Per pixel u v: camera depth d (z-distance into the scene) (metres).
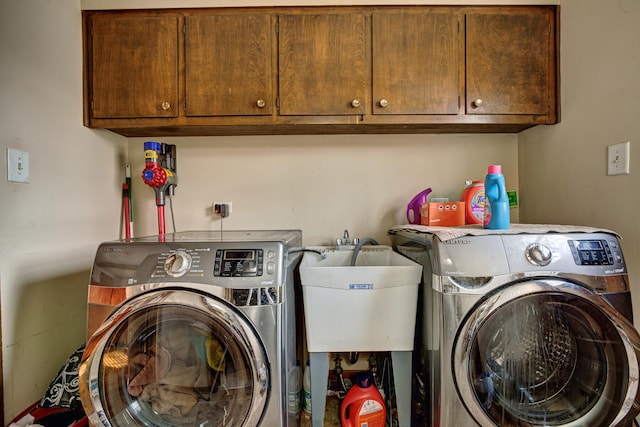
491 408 0.93
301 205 1.72
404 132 1.67
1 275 1.04
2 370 1.04
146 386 0.93
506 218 1.07
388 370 1.33
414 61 1.38
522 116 1.41
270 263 0.90
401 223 1.71
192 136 1.71
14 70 1.09
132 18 1.38
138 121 1.39
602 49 1.19
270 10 1.38
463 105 1.40
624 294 0.95
